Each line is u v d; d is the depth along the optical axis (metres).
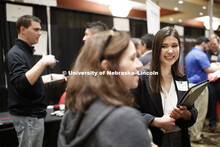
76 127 0.48
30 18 1.38
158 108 0.99
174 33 0.96
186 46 3.28
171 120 0.90
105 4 3.05
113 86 0.47
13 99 1.32
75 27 2.44
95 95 0.47
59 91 2.26
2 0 1.99
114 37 0.52
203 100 2.23
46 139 1.59
